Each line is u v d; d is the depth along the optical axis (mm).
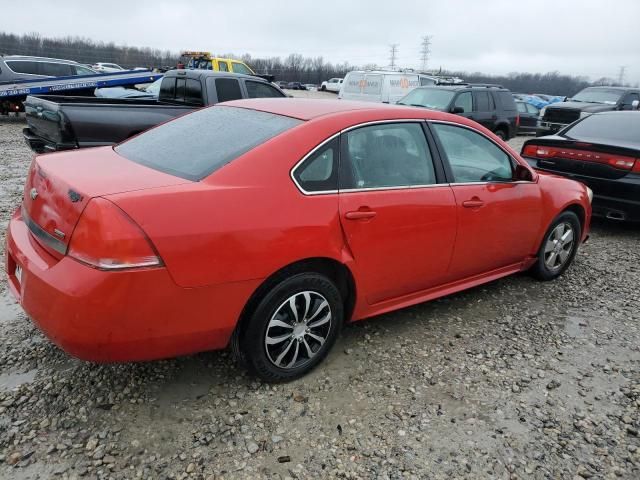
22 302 2582
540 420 2885
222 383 3002
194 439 2566
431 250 3516
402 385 3115
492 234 3949
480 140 3930
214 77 8805
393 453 2570
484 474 2477
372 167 3205
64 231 2395
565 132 7352
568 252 4902
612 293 4703
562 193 4574
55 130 6824
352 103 3566
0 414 2625
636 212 6156
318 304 3004
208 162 2807
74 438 2510
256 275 2629
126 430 2588
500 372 3324
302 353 3078
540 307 4316
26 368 3008
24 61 16250
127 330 2359
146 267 2305
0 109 14859
